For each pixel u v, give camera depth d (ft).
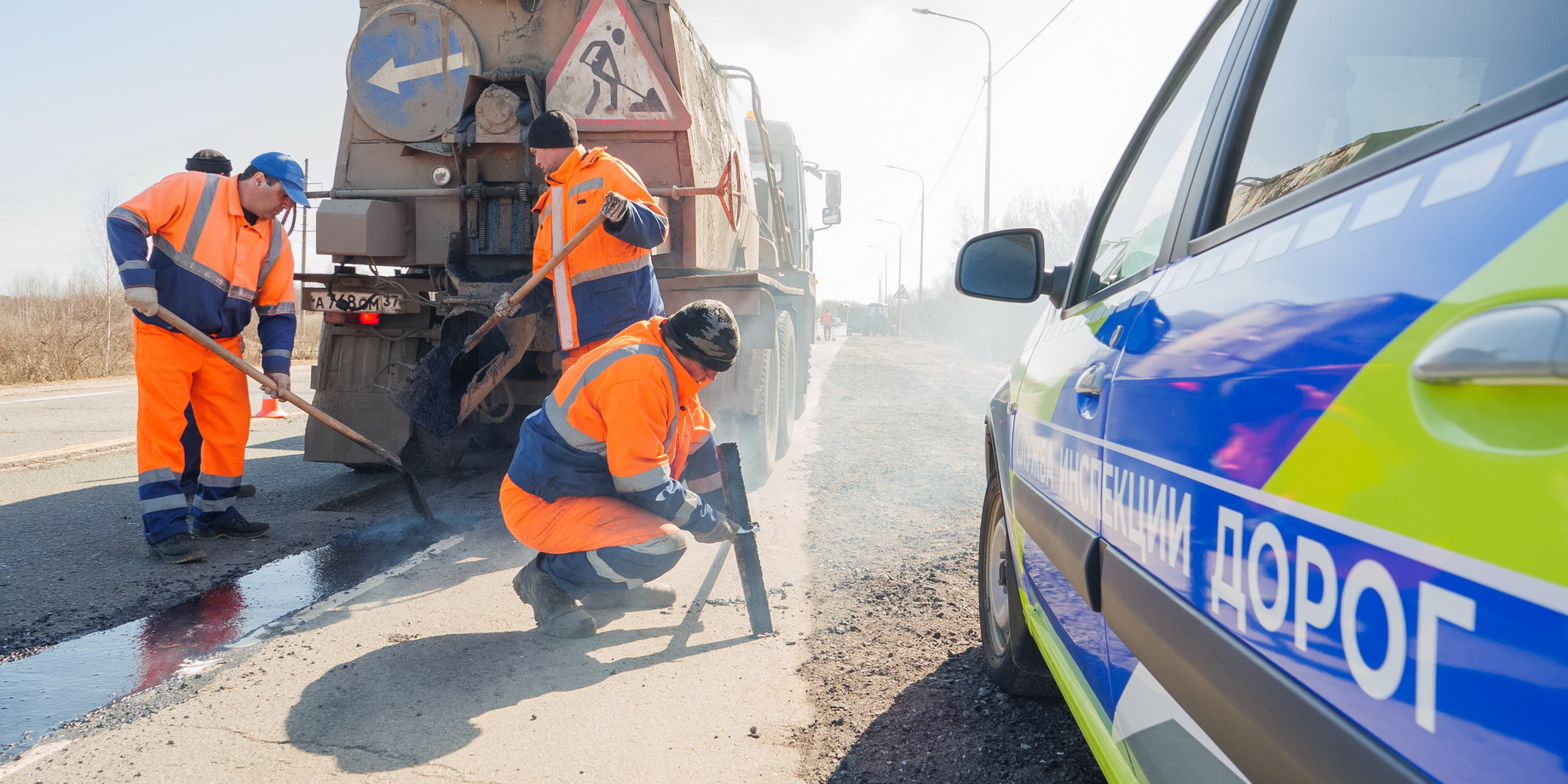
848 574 12.69
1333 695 2.47
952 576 12.43
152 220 12.41
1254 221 3.83
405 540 14.53
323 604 11.27
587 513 10.02
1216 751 3.26
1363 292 2.59
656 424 9.73
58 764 7.29
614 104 17.24
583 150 13.94
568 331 13.74
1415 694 2.12
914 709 8.30
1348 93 4.04
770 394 20.47
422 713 8.25
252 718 8.14
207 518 14.21
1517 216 2.05
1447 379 2.06
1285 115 4.42
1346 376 2.54
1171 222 5.22
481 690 8.76
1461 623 1.98
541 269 13.34
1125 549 4.43
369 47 17.71
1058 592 6.11
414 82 17.62
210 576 12.44
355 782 7.04
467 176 17.72
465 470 20.81
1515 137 2.24
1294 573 2.71
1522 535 1.84
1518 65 3.46
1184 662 3.56
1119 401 4.73
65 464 20.83
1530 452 1.85
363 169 18.06
